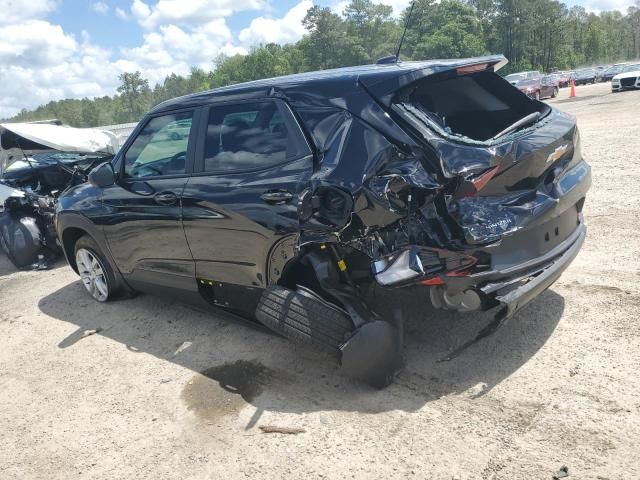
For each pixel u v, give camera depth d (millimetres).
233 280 3762
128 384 3756
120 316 4926
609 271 4387
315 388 3369
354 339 3047
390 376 3205
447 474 2525
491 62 3506
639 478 2350
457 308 2959
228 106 3738
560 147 3186
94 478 2861
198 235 3834
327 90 3248
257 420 3137
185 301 4336
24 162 7828
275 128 3436
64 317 5117
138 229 4324
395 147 2914
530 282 2986
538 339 3543
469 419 2883
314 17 94625
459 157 2775
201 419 3230
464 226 2770
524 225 2906
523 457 2564
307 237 3115
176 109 4102
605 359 3227
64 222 5051
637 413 2740
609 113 15367
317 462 2725
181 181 3924
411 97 3102
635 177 7156
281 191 3264
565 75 48688
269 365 3719
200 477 2754
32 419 3498
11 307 5625
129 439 3145
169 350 4164
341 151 3041
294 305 3197
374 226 2900
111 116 122938
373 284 3336
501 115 3787
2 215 7078
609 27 139125
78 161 7840
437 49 83562
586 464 2465
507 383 3143
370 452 2740
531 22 103562
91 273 5219
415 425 2893
